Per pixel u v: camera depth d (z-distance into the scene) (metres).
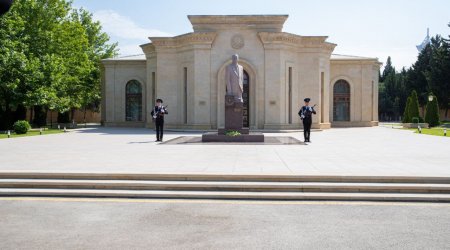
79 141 22.56
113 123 43.94
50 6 39.19
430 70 66.75
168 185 9.78
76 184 9.91
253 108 35.75
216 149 17.62
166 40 37.16
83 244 6.38
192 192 9.55
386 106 80.38
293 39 35.72
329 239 6.61
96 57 51.62
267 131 33.47
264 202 9.02
